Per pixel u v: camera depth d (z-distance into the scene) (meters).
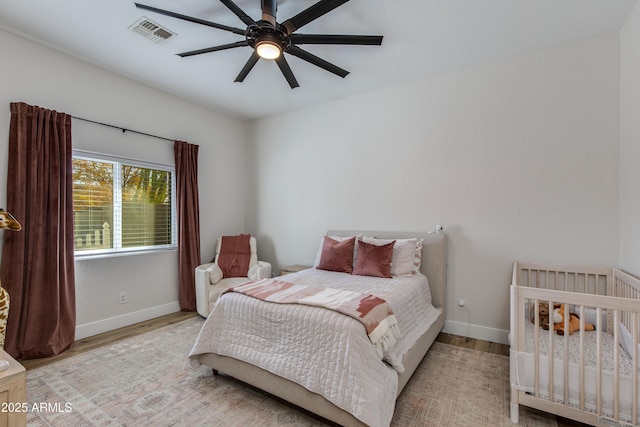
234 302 2.10
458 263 3.03
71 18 2.26
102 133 3.04
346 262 3.12
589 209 2.47
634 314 1.48
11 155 2.44
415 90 3.26
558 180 2.59
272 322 1.88
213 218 4.21
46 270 2.58
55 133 2.63
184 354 2.58
